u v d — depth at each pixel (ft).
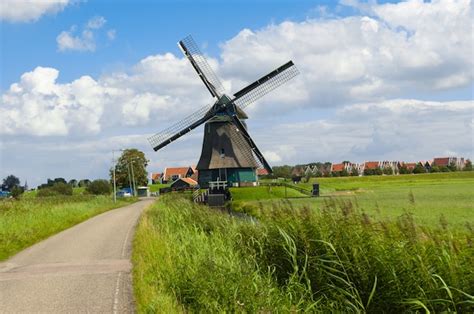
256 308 35.86
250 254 48.29
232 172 256.11
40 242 78.59
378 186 311.68
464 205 130.72
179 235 69.92
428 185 293.43
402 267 36.94
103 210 183.52
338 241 40.81
